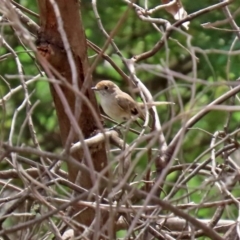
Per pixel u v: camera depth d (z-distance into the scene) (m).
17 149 6.09
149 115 8.95
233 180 7.44
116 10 18.84
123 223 9.76
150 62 19.91
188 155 20.02
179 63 21.23
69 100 9.04
